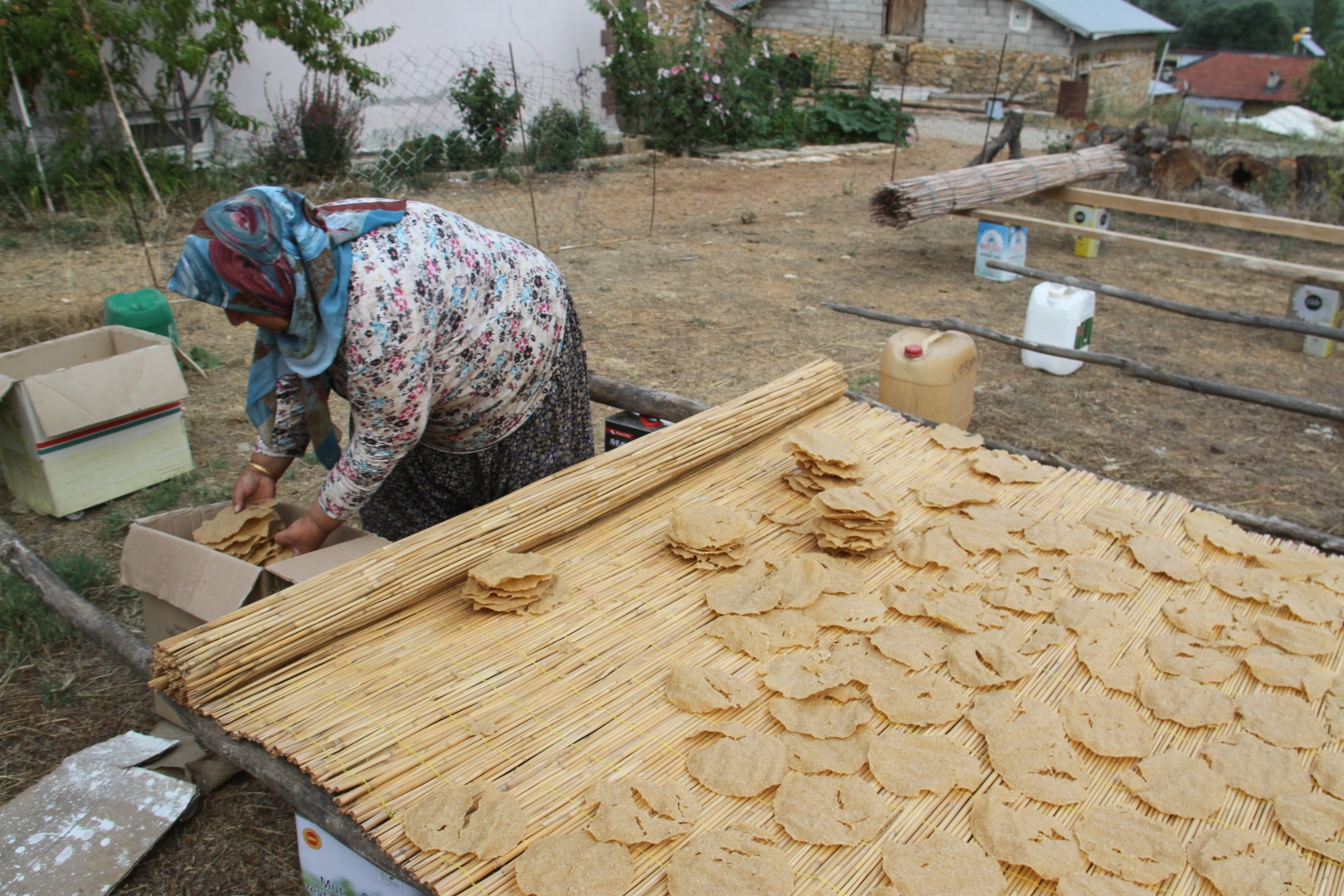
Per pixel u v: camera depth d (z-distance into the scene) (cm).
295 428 253
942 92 1780
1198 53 5388
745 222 938
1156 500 270
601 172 1172
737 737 176
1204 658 203
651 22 1289
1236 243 866
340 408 499
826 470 262
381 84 1026
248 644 180
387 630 201
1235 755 177
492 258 221
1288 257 812
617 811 155
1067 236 877
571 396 262
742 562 233
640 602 217
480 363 223
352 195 974
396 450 211
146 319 491
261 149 994
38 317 570
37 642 290
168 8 855
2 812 219
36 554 257
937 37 1770
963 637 206
